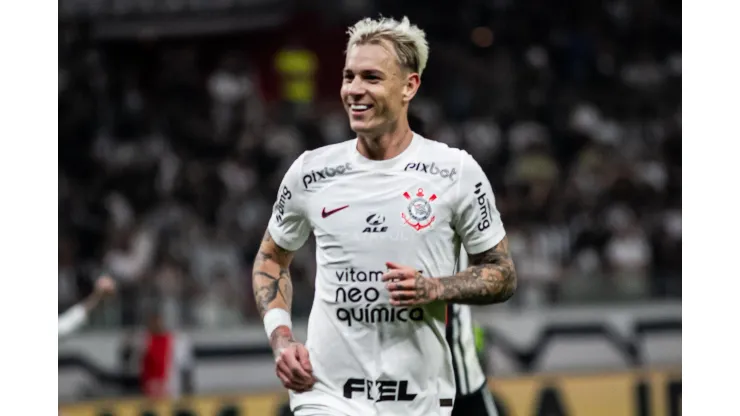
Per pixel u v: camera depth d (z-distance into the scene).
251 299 36.97
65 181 45.88
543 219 45.06
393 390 13.09
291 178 13.57
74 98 50.56
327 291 13.33
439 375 13.34
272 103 56.72
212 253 39.84
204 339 35.66
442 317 13.34
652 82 60.09
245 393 32.81
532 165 49.28
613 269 41.72
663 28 62.97
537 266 40.06
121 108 51.41
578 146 53.00
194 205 44.56
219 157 50.06
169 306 35.62
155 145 49.41
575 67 59.97
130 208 44.34
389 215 13.07
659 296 40.31
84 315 21.81
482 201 13.20
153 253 39.19
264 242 14.23
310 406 13.21
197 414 30.95
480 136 51.84
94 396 34.44
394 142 13.30
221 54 58.72
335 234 13.21
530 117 54.97
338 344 13.23
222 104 53.31
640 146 53.56
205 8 58.06
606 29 62.19
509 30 60.75
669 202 49.53
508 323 38.91
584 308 39.72
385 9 60.81
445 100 56.16
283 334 13.49
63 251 40.25
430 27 60.88
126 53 56.84
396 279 12.30
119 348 34.81
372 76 12.95
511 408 33.47
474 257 13.45
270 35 59.03
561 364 39.09
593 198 47.56
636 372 34.91
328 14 59.97
